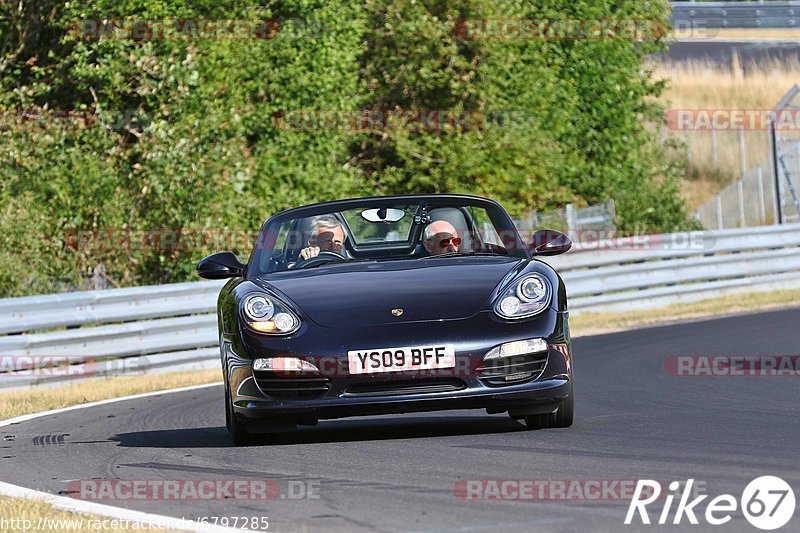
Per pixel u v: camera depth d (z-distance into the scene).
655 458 14.63
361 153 62.94
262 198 52.09
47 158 47.69
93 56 52.28
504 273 17.91
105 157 48.88
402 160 62.00
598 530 10.88
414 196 20.64
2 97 51.50
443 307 17.05
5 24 55.34
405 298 17.25
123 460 17.17
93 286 46.59
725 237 51.50
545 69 63.72
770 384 23.33
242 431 17.84
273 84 53.66
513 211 60.69
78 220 46.59
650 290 49.38
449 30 60.88
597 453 15.23
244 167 49.34
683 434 16.73
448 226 19.78
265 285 18.25
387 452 16.22
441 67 61.75
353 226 20.16
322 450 16.81
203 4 52.78
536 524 11.23
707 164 96.38
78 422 23.00
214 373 33.91
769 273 52.94
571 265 47.59
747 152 97.75
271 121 54.12
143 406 25.62
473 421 20.06
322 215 20.12
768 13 132.00
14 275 42.88
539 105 63.00
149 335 35.88
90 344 34.25
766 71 113.69
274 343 16.92
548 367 17.05
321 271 18.78
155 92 49.50
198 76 50.34
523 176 60.88
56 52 55.12
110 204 47.19
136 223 47.12
